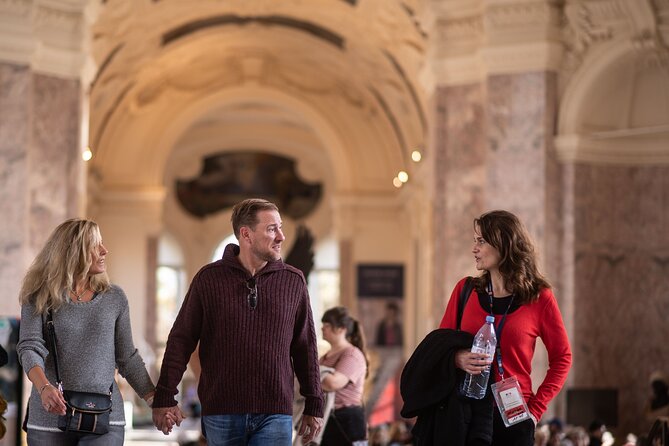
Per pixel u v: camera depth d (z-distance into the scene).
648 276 19.11
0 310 18.12
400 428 15.81
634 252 19.11
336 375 9.32
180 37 29.64
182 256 44.78
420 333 29.77
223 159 44.53
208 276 6.59
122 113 33.62
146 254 34.75
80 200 19.81
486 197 18.89
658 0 18.12
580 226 18.78
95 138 32.88
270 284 6.59
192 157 44.00
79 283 6.60
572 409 18.28
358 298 34.97
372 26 26.34
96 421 6.44
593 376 18.78
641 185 19.11
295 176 44.78
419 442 6.39
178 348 6.59
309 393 6.77
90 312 6.55
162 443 22.78
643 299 19.06
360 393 9.53
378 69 29.56
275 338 6.54
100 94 29.64
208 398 6.51
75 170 19.42
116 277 34.66
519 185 18.72
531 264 6.43
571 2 18.52
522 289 6.36
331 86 34.53
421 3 21.44
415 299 31.41
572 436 14.12
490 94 18.83
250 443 6.48
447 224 20.17
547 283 6.45
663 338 19.06
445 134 20.19
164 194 34.72
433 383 6.31
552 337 6.41
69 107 19.39
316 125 35.19
